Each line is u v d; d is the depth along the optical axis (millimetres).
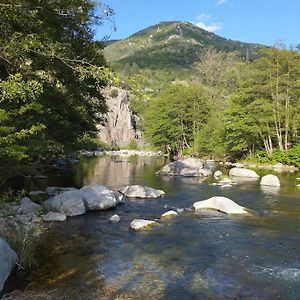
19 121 14609
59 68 15125
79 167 41562
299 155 44094
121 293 8492
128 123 115938
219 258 11188
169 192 24031
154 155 77562
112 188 25141
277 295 8602
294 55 45969
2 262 8805
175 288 8852
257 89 47688
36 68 14031
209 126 59312
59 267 10055
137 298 8242
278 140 49219
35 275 9438
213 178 33094
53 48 13055
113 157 67438
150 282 9180
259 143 52656
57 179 29125
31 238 10750
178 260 10922
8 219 11867
